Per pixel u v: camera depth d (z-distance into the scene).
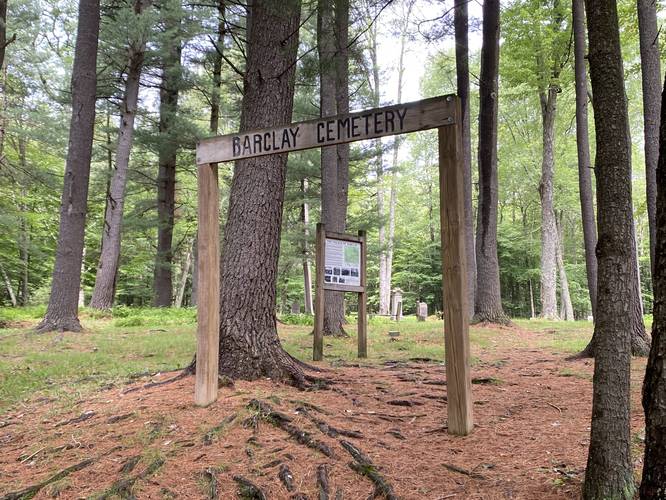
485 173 12.62
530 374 6.25
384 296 25.92
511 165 23.17
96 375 5.99
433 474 3.05
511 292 36.62
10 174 15.98
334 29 7.33
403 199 32.59
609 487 2.46
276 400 4.21
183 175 24.44
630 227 2.67
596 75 2.79
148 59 16.03
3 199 18.61
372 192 29.20
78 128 10.62
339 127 3.88
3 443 3.87
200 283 4.30
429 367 6.65
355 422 3.94
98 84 16.56
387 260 26.16
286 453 3.33
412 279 35.19
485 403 4.68
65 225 10.52
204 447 3.46
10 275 24.47
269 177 5.21
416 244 34.56
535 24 15.26
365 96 19.48
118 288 29.16
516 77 16.61
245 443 3.52
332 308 10.63
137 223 17.53
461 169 3.65
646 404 1.94
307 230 21.56
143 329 11.30
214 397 4.24
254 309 5.02
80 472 3.23
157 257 18.25
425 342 9.84
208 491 2.92
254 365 4.88
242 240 5.12
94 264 26.69
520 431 3.83
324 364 6.84
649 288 30.59
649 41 7.79
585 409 4.46
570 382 5.69
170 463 3.25
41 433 3.99
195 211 24.14
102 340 9.16
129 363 6.83
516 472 3.04
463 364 3.70
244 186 5.20
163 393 4.59
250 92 5.50
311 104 17.67
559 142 22.84
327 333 10.55
